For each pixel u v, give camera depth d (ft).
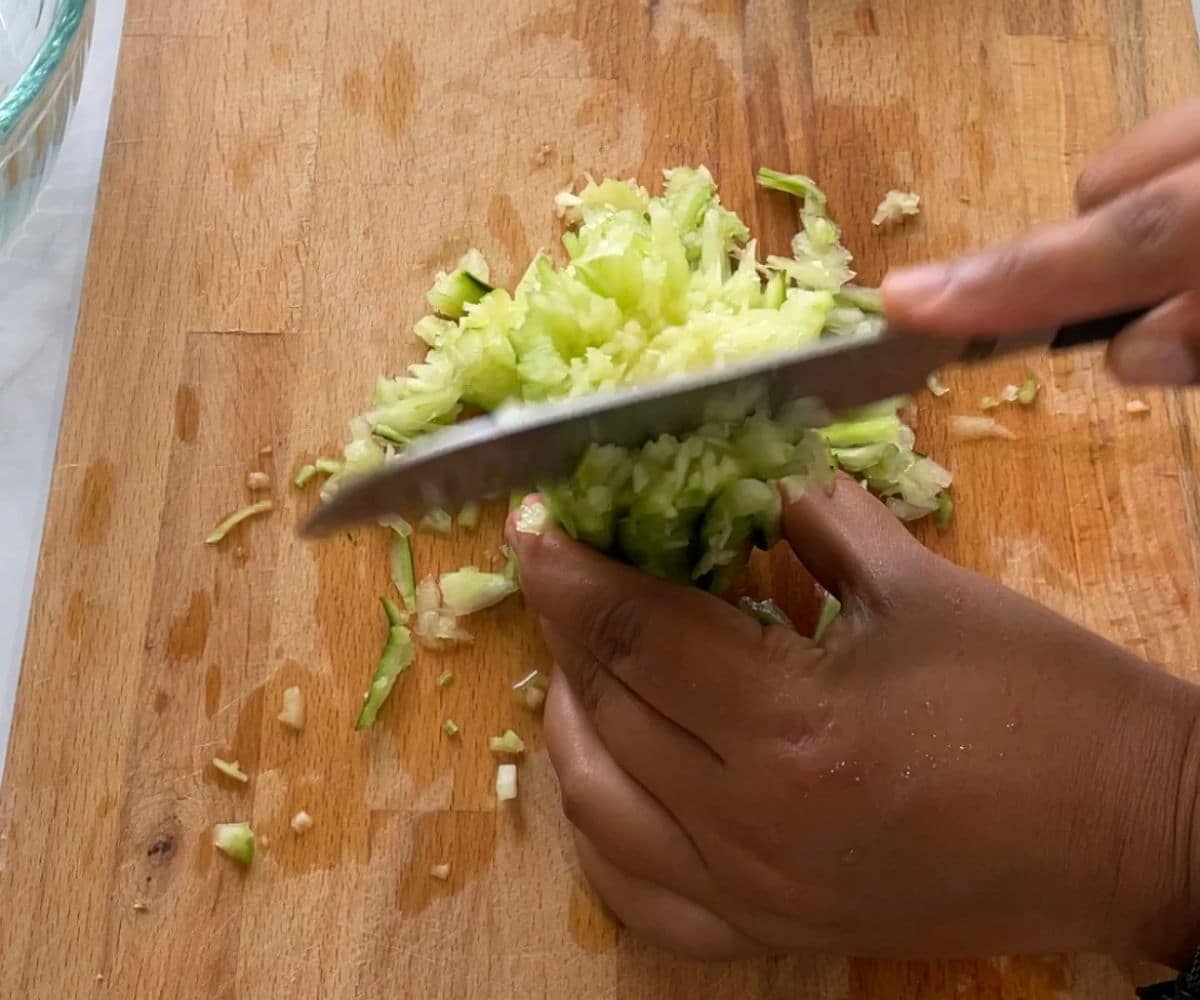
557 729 1.64
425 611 1.73
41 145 1.78
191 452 1.77
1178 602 1.74
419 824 1.68
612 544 1.55
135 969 1.63
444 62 1.90
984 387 1.79
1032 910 1.53
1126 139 1.38
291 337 1.81
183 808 1.67
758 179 1.86
